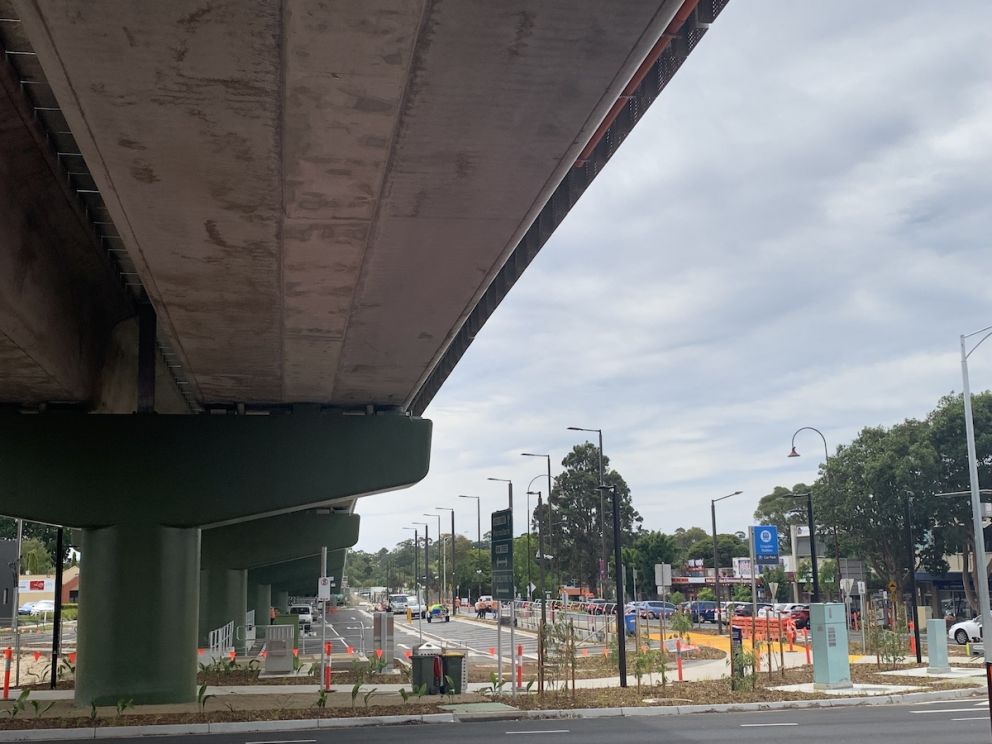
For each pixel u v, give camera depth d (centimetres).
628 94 1226
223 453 2250
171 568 2173
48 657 3912
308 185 1202
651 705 2089
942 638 2780
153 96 984
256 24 857
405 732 1747
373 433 2367
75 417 2181
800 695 2252
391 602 10306
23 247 1475
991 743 1495
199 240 1380
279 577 7006
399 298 1677
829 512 6950
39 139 1298
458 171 1170
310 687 2548
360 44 891
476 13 845
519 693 2305
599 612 6756
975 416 6556
